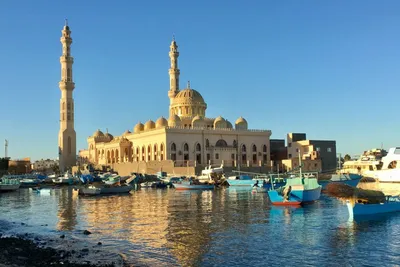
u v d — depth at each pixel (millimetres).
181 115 170000
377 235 37312
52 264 28125
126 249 33750
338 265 28641
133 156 172750
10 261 28500
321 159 155750
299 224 43500
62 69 187750
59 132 187125
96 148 199500
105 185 94938
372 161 129375
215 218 48969
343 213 50781
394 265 28516
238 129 164875
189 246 34438
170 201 71188
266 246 33938
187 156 152750
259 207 58656
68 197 87062
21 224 48250
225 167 138875
